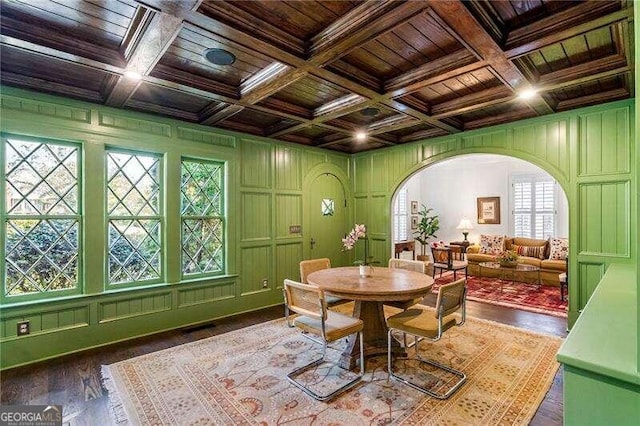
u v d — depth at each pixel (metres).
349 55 2.46
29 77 2.73
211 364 2.77
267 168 4.65
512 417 2.03
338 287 2.67
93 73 2.71
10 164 2.82
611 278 2.50
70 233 3.12
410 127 4.47
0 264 2.76
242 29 1.99
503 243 7.06
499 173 7.60
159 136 3.62
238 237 4.31
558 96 3.32
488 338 3.29
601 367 1.05
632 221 3.16
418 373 2.58
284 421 2.00
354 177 5.80
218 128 4.11
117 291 3.32
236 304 4.27
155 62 2.37
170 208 3.71
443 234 8.55
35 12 1.93
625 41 2.16
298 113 3.64
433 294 5.23
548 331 3.49
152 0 1.69
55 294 3.02
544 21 2.02
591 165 3.39
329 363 2.78
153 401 2.22
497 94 3.15
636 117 0.96
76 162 3.16
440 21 1.92
